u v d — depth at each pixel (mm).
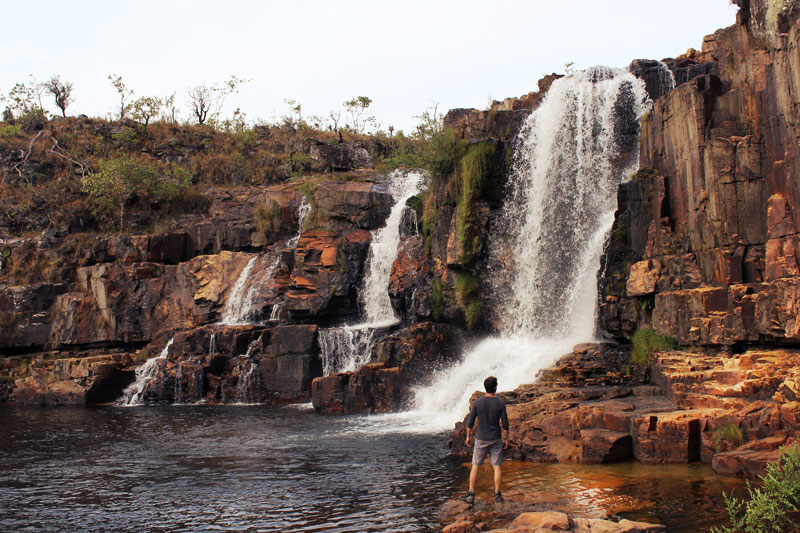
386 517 14234
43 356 46469
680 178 25562
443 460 19625
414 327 34281
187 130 79938
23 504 16547
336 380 31984
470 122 41156
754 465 14938
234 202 57656
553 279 33219
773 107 21234
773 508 11445
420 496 15758
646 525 11820
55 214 58969
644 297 26234
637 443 17391
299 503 15766
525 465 18031
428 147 40219
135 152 72812
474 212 35844
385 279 44125
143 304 47812
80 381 41031
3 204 60312
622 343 27781
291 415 31719
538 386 23797
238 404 38031
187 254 53219
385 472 18422
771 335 19703
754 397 17438
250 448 23109
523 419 19906
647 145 28547
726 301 21672
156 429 28438
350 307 43656
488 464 18594
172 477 19094
